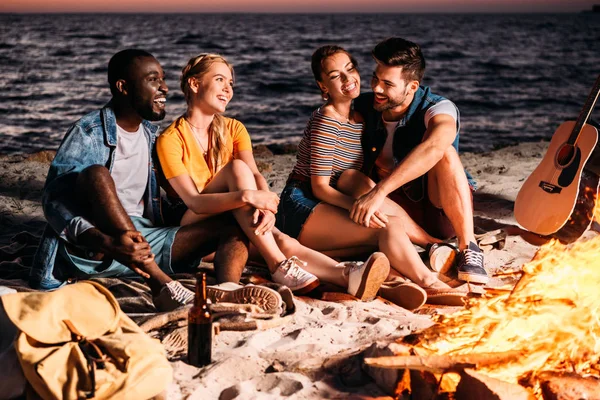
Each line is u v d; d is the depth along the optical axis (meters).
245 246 4.12
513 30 92.12
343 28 101.81
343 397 2.81
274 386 2.89
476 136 19.55
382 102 4.36
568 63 42.31
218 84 4.22
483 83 32.12
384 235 4.14
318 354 3.16
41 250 3.92
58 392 2.48
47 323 2.63
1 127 18.78
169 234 4.12
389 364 2.72
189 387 2.86
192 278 4.14
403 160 4.18
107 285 3.99
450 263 4.23
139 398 2.57
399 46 4.26
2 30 83.12
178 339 3.28
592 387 2.63
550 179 4.89
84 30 87.00
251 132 19.64
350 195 4.46
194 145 4.27
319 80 4.44
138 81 3.99
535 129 20.84
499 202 6.32
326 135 4.39
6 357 2.62
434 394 2.76
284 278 4.03
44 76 31.41
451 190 4.24
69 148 3.95
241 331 3.43
